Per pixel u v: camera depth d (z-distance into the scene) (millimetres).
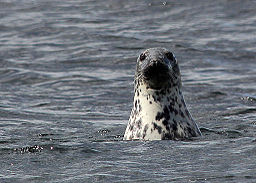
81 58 72125
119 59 71438
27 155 33906
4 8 104500
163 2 103188
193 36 82500
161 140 37375
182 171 29188
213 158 31422
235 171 28578
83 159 32625
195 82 61562
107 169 30125
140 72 38531
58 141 38438
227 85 60312
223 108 51719
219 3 101375
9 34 85750
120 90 58750
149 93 38719
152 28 87500
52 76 64375
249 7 98125
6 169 30953
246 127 42781
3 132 43031
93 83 61500
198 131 39500
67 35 84062
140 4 103062
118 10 100250
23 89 59906
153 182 27625
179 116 38812
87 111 51469
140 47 77125
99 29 87125
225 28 86562
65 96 57031
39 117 49094
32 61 70812
